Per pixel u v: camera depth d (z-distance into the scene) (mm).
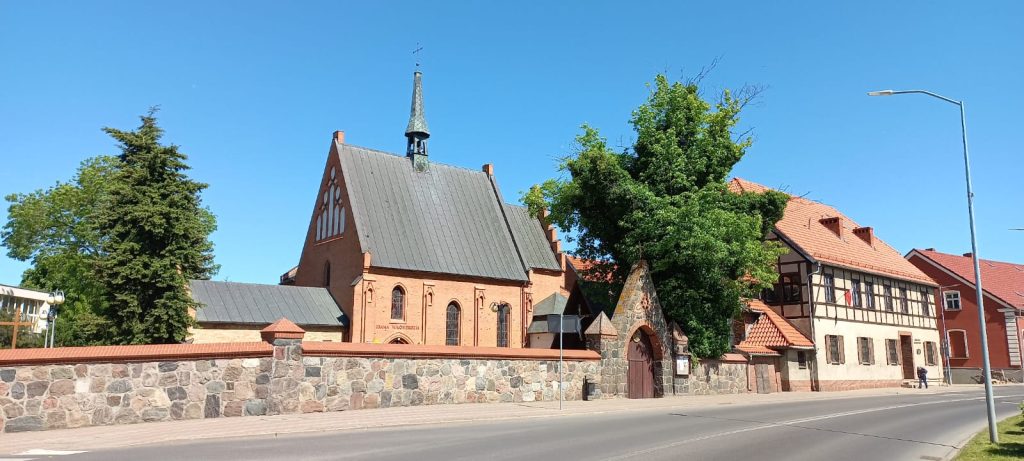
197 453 12891
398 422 18141
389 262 42062
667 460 12828
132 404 17453
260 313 37562
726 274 32188
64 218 49812
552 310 47656
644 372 29891
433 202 48125
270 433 15938
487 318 46438
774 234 46219
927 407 28484
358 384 21188
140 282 29719
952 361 61875
